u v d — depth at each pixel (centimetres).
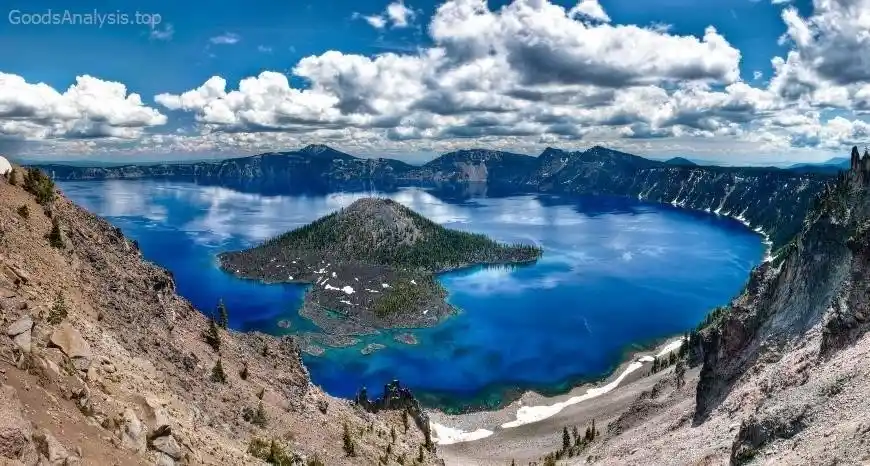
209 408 6838
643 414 14450
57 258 7456
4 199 7938
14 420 2762
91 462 3111
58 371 3775
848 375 6825
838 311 8725
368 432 11288
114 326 7050
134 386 4956
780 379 9156
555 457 15612
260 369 10412
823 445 5656
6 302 4244
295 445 7706
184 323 9819
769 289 12150
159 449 4047
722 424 9431
